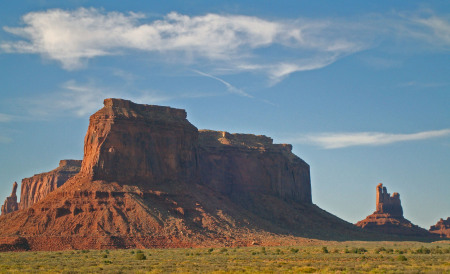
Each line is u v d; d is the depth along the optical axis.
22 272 96.88
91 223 183.62
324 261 121.44
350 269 99.69
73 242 174.25
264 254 147.50
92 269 101.19
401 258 122.00
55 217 186.38
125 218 187.50
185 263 114.88
